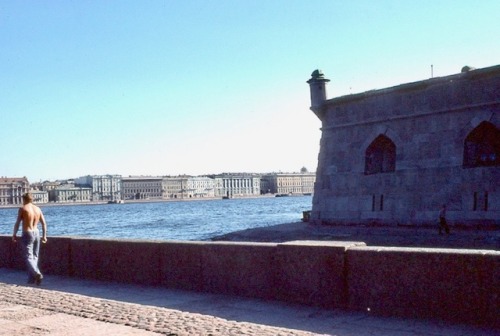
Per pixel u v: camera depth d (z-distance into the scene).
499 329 6.81
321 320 7.68
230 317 8.09
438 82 28.47
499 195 25.67
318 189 35.44
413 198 29.39
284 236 30.12
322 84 34.88
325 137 35.19
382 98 31.45
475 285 7.10
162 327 7.05
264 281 9.43
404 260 7.76
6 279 13.23
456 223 27.12
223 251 10.09
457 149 27.67
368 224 31.64
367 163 32.50
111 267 12.30
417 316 7.60
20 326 7.41
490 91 26.31
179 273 10.86
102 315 7.97
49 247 13.97
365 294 8.12
